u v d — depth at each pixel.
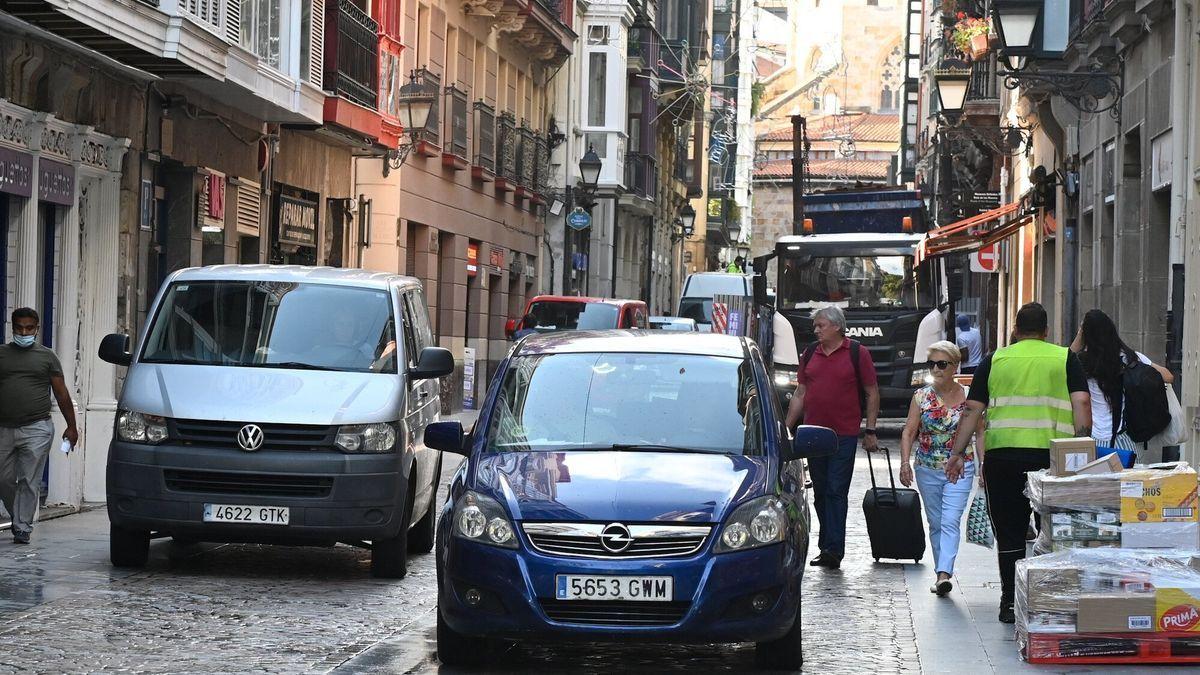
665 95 182.38
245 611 31.94
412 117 84.25
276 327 38.69
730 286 138.88
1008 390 31.67
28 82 46.00
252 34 60.66
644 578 25.45
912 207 93.19
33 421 40.16
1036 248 98.19
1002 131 107.19
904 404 88.31
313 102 69.06
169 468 35.66
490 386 29.80
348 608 32.81
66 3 43.16
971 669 27.19
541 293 135.75
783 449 28.83
